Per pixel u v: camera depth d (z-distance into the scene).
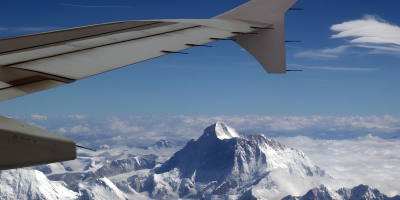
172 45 17.28
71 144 9.70
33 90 11.85
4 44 18.53
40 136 9.48
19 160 9.25
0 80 12.30
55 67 13.63
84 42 17.39
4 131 9.22
